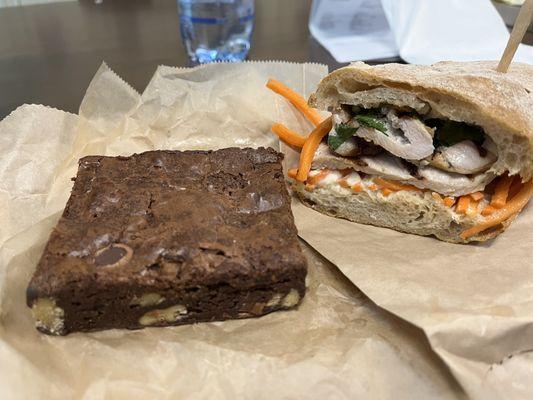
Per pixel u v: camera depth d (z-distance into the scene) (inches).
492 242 7.1
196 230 6.1
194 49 11.8
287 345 5.9
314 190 7.7
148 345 5.8
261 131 9.1
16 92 10.3
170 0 15.5
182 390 5.4
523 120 6.5
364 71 6.9
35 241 6.7
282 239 6.1
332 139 7.5
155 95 9.1
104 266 5.6
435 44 11.4
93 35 13.0
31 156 8.1
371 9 12.4
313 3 12.9
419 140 6.9
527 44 12.6
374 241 7.2
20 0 15.6
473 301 6.0
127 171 7.1
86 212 6.3
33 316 5.7
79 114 8.7
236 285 5.9
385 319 6.2
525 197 6.9
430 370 5.6
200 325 6.1
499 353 5.6
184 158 7.4
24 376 5.2
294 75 9.5
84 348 5.7
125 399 5.3
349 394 5.5
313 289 6.6
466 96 6.4
